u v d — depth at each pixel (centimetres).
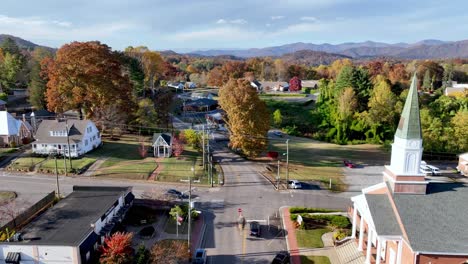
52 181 5716
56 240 3447
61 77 7600
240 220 4544
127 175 6025
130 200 4794
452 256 3075
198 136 7950
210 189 5747
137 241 4059
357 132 9906
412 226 3272
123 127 8444
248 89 7112
